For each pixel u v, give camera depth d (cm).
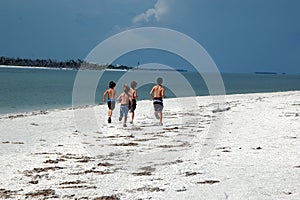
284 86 14088
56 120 3152
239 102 4522
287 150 1761
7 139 2252
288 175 1308
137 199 1084
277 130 2367
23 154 1800
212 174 1352
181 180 1284
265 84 16175
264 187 1159
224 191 1130
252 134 2241
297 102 4291
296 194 1084
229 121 2833
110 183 1274
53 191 1182
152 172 1420
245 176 1306
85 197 1116
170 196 1102
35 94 7262
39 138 2283
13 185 1260
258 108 3691
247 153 1712
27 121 3098
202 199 1062
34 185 1259
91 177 1361
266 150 1770
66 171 1454
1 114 3841
